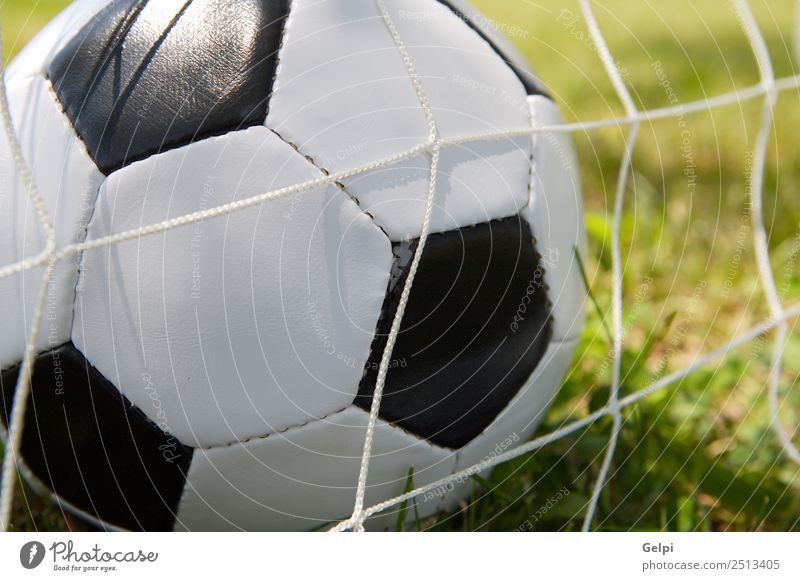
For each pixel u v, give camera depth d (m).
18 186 1.31
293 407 1.25
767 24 4.98
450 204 1.29
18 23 3.96
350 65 1.28
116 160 1.24
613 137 3.33
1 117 1.37
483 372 1.36
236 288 1.21
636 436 1.80
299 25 1.28
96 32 1.35
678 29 4.81
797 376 2.11
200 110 1.24
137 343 1.23
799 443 1.91
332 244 1.22
